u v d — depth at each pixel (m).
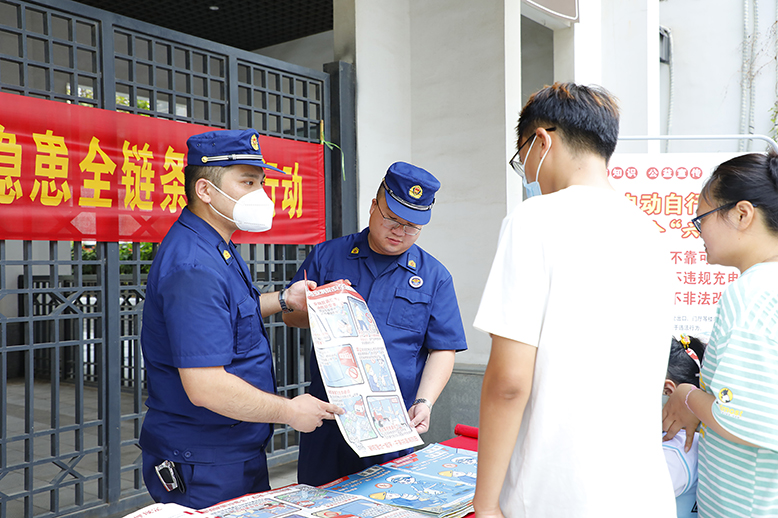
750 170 1.17
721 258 1.23
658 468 0.91
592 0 4.63
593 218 0.91
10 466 2.21
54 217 2.24
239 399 1.26
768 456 1.09
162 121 2.60
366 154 3.44
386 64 3.56
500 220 3.39
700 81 5.70
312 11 5.38
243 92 5.78
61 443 3.67
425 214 1.61
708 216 1.23
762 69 5.42
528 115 1.02
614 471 0.87
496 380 0.90
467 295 3.53
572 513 0.88
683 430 1.44
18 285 5.54
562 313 0.89
